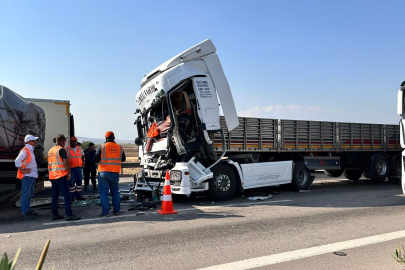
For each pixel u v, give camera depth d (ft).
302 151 40.19
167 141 29.91
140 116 35.14
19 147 30.45
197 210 26.48
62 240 17.90
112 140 25.17
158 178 31.53
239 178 33.17
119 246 16.62
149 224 21.45
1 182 30.71
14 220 23.73
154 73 31.83
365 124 46.65
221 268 13.53
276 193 36.73
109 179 24.66
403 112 27.43
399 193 35.99
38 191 41.81
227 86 31.96
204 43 31.37
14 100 30.94
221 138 32.24
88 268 13.65
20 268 13.74
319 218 22.94
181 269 13.47
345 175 52.70
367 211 25.46
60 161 23.27
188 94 30.89
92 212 26.32
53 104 42.98
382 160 47.85
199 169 29.86
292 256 14.96
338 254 15.24
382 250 15.81
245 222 21.76
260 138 36.58
